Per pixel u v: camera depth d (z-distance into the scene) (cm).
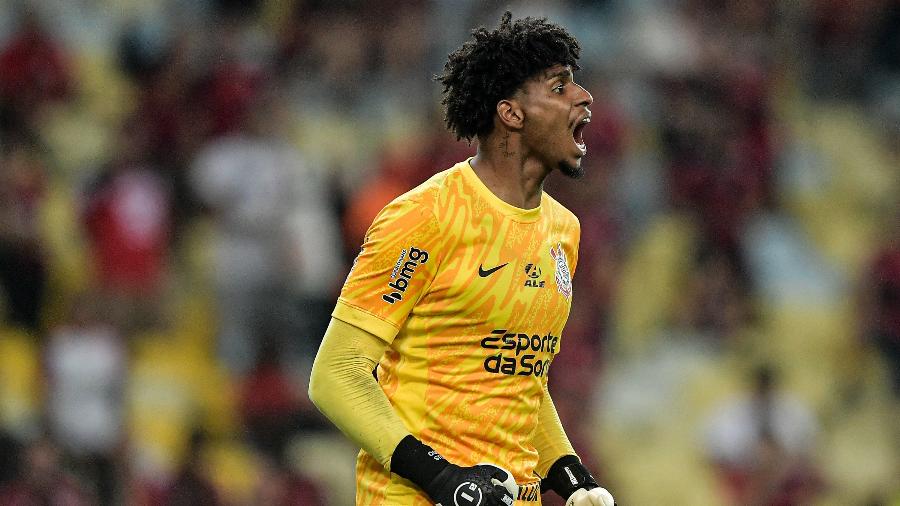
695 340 4931
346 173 4353
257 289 4053
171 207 4256
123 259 4066
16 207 4084
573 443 3762
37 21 4606
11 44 4544
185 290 4219
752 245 5328
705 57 5550
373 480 1433
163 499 3544
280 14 5250
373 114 5141
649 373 4709
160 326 4134
